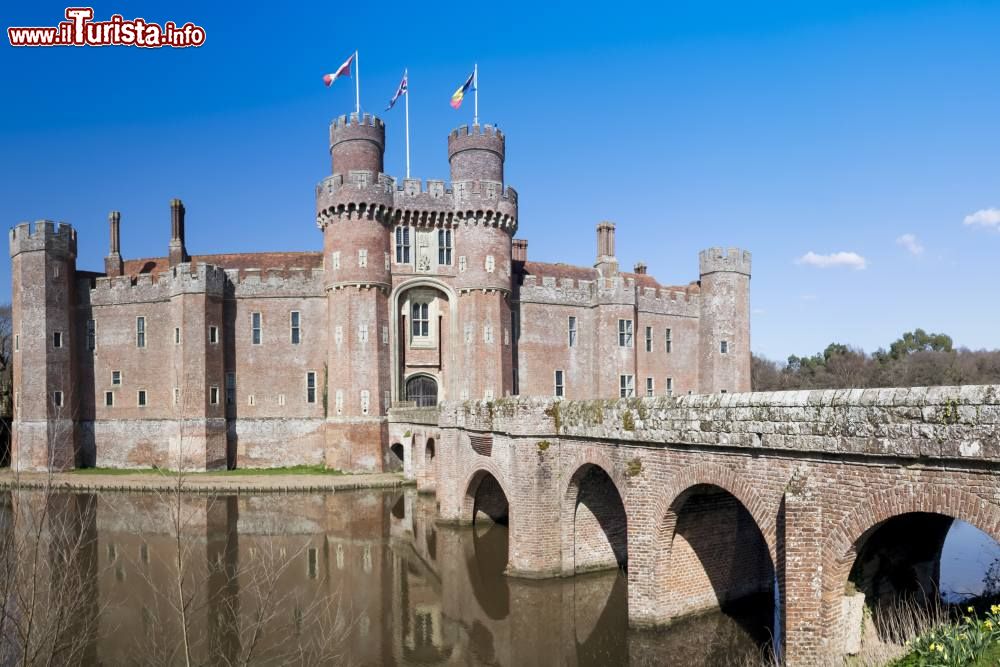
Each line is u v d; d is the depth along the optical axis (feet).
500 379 163.94
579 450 65.46
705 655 50.65
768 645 51.42
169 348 166.30
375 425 153.58
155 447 165.27
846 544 37.81
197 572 76.28
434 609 64.08
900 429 34.68
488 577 72.84
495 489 99.14
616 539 73.87
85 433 168.76
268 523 102.22
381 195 157.48
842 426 37.60
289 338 166.50
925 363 263.90
